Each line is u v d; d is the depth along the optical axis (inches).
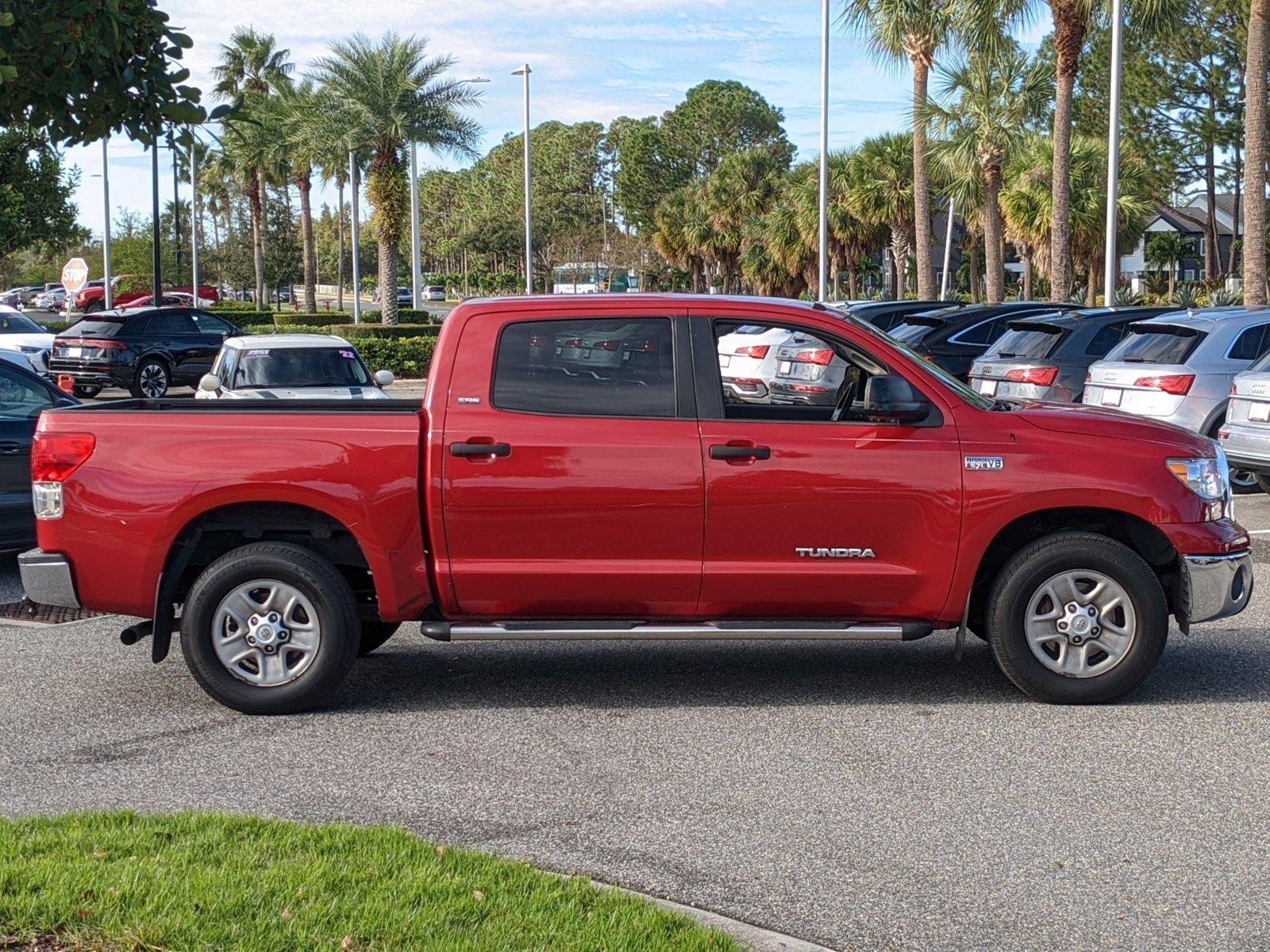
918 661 305.9
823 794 214.8
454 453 256.5
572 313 262.5
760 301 269.3
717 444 257.4
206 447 259.3
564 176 5575.8
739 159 2790.4
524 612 262.7
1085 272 1966.0
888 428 259.6
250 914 152.5
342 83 1707.7
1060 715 259.8
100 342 1040.2
